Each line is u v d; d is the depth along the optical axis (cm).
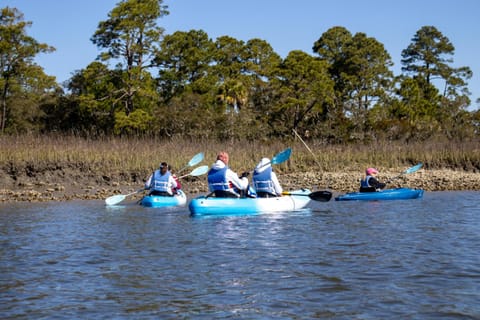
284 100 4366
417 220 1226
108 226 1169
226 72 5053
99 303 648
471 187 2050
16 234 1078
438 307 621
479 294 663
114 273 774
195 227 1139
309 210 1398
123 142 2542
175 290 692
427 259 833
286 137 4047
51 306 638
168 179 1567
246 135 3978
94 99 4325
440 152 2756
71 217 1315
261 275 752
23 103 4544
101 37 4306
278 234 1049
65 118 4550
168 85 4812
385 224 1170
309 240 988
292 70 4438
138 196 1823
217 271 775
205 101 4409
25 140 2456
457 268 778
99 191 1919
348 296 660
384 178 2264
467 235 1031
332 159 2669
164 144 2642
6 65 4441
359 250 899
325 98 4388
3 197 1772
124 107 4422
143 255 879
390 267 787
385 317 594
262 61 5297
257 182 1401
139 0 4328
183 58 4831
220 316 602
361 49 5366
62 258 866
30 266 818
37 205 1590
